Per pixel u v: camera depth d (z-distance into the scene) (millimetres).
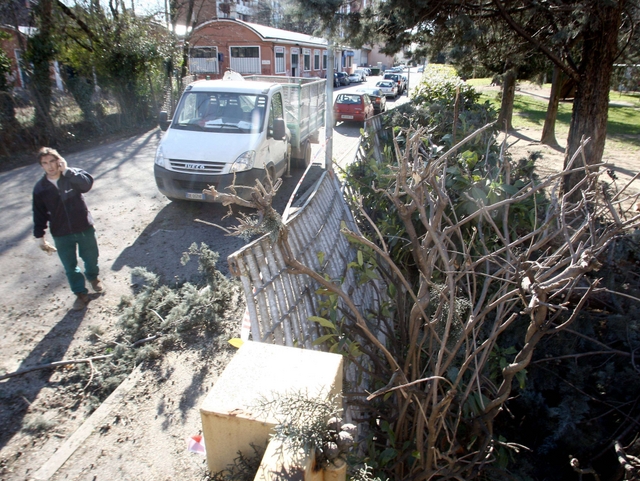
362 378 3516
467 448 3000
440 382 3238
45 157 4422
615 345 3828
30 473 3084
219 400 1506
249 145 7547
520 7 7246
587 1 6094
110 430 3375
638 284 4129
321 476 1402
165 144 7621
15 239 6723
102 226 7199
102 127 14203
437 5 6867
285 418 1389
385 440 3262
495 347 3449
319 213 4223
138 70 15188
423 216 2211
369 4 7523
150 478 3023
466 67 9406
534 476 3387
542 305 2004
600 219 3537
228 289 5094
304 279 3387
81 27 13922
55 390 3830
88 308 5004
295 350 1770
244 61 32438
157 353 4172
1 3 11812
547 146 13852
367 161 6676
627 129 17375
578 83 7254
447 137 6164
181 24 26859
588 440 3217
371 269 3857
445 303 2992
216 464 1554
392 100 31859
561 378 3488
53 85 12422
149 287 4918
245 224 2328
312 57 39000
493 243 4254
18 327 4648
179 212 7871
